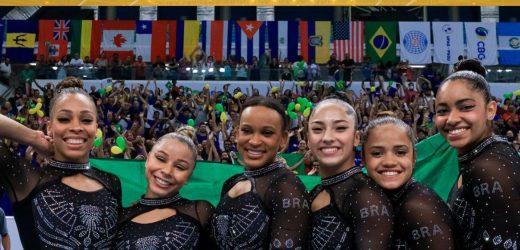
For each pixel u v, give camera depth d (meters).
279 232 2.23
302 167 5.84
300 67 15.87
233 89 15.75
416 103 12.71
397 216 2.24
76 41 18.03
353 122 2.39
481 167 2.05
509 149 2.12
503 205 1.96
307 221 2.28
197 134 9.09
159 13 28.23
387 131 2.30
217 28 18.33
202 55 17.25
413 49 17.80
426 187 2.28
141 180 4.40
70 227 2.33
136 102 12.20
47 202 2.36
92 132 2.50
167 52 18.22
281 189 2.31
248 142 2.44
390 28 18.03
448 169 4.25
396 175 2.26
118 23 18.28
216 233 2.45
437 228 2.11
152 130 10.64
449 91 2.18
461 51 17.67
